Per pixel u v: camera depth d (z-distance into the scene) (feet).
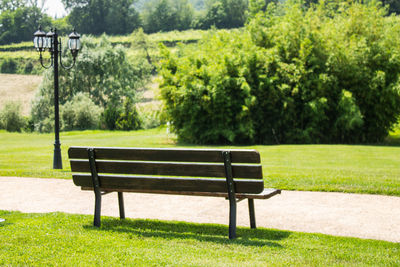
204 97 89.81
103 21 470.39
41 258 13.84
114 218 20.33
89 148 18.83
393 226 19.40
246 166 16.55
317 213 22.06
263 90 92.53
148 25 464.24
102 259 13.73
